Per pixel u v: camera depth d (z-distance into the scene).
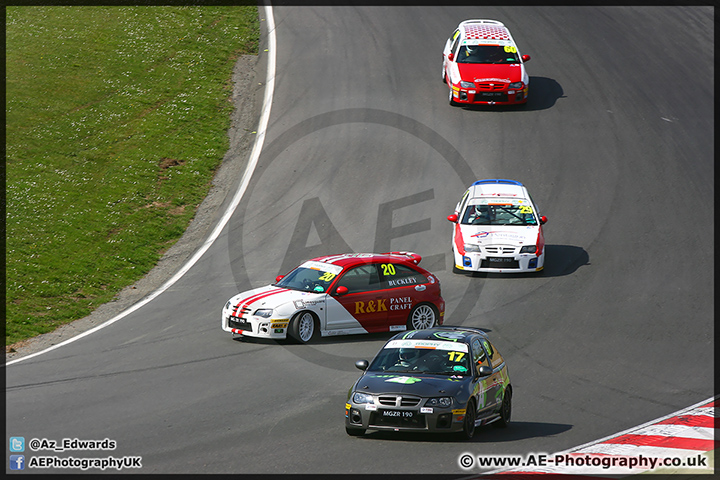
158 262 52.53
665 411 27.98
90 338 38.50
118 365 33.44
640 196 60.97
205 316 42.38
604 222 57.16
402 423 23.58
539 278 49.03
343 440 23.92
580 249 53.31
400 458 22.03
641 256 51.62
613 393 30.56
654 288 46.41
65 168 63.78
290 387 30.50
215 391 29.67
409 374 25.09
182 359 34.53
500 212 51.69
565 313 42.50
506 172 64.88
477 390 24.88
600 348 36.91
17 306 42.84
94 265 50.19
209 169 67.38
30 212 55.91
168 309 43.72
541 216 51.78
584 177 64.00
